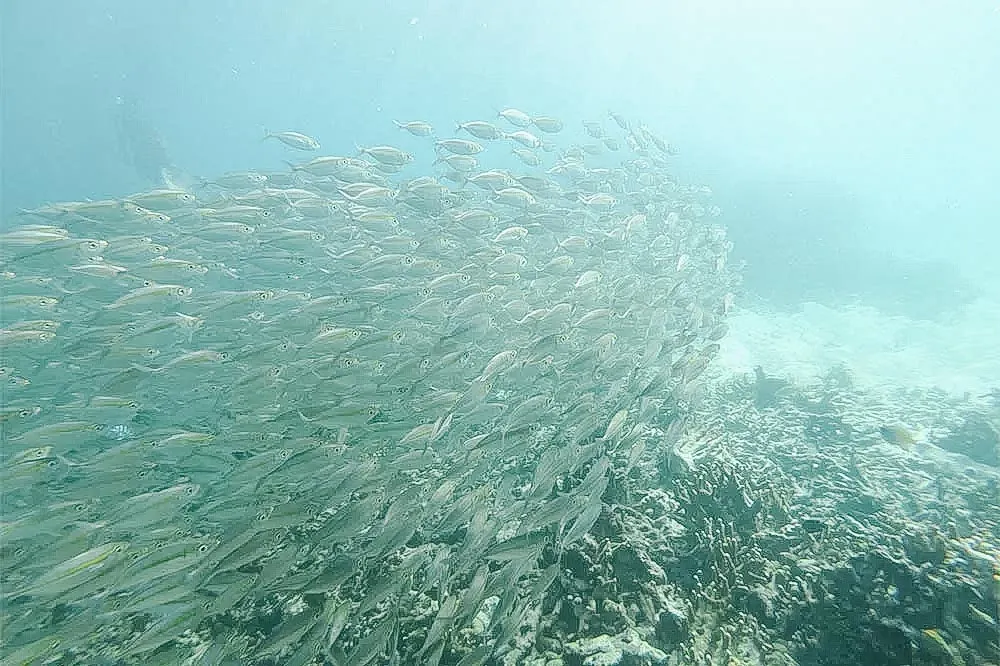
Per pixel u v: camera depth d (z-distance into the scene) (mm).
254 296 1239
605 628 810
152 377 1052
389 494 849
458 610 654
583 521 729
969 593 765
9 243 1259
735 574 911
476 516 753
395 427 998
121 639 830
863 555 883
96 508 837
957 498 1220
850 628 799
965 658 696
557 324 1213
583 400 990
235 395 989
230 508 832
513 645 798
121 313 1189
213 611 674
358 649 618
